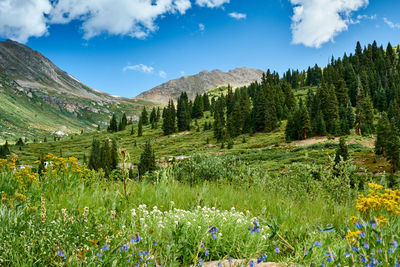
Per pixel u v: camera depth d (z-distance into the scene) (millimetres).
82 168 6234
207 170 11055
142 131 157500
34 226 2619
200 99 170625
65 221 2783
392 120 76375
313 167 9016
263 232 3195
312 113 103500
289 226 3490
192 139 120375
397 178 21766
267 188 8922
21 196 3818
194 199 4980
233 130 109312
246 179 9352
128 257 2217
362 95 111562
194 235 2977
